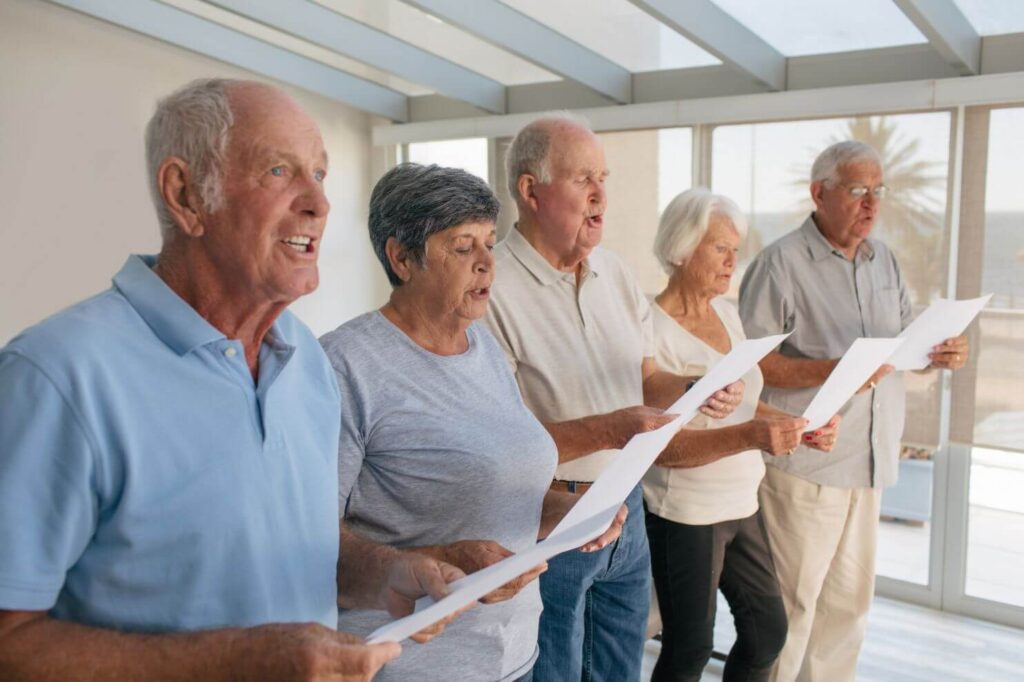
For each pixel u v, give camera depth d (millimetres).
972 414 3877
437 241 1625
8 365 1015
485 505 1655
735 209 2621
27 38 4309
